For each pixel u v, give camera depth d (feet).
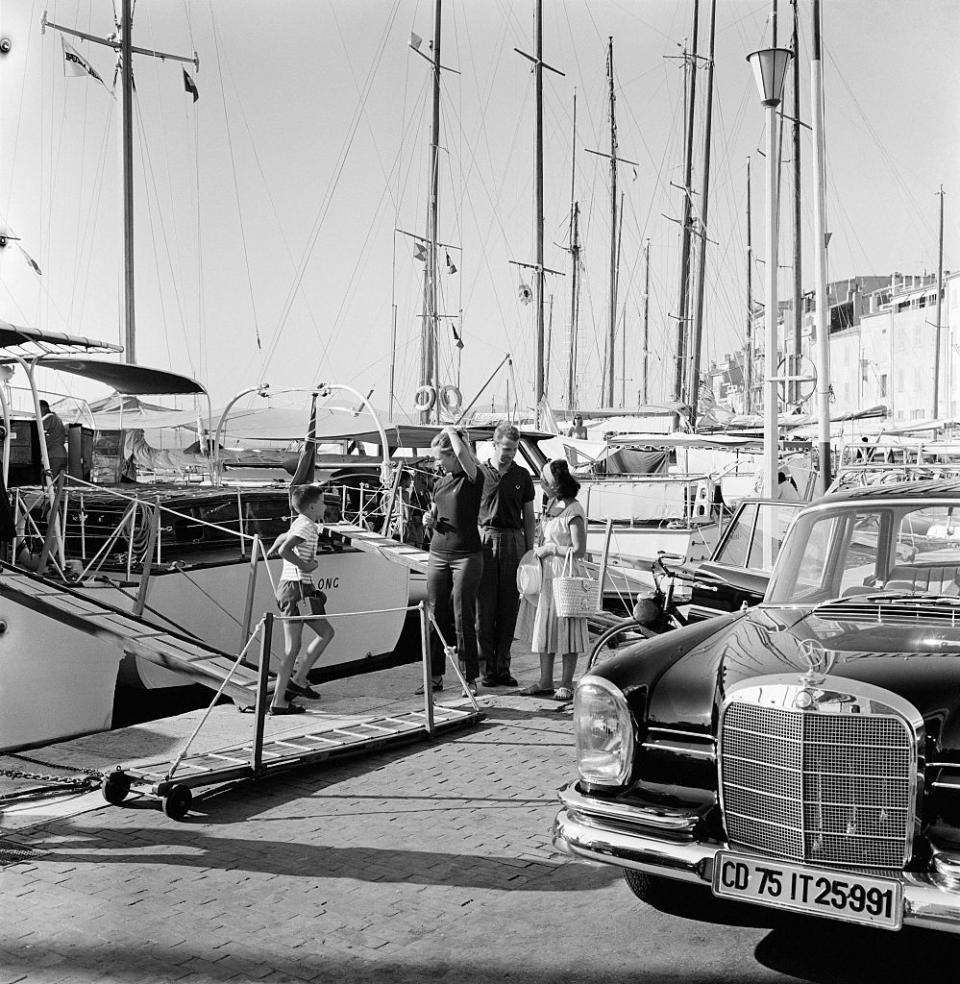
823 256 40.29
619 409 97.40
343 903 14.07
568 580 25.96
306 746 20.52
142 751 21.61
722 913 13.87
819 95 40.34
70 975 12.00
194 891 14.42
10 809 17.89
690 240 110.42
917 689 11.29
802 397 108.06
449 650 24.48
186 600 29.09
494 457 28.73
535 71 95.20
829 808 11.28
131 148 68.33
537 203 95.71
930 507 15.81
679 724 12.42
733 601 26.58
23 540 27.78
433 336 92.02
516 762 20.90
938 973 12.19
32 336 28.37
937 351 142.72
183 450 60.03
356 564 34.40
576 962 12.45
